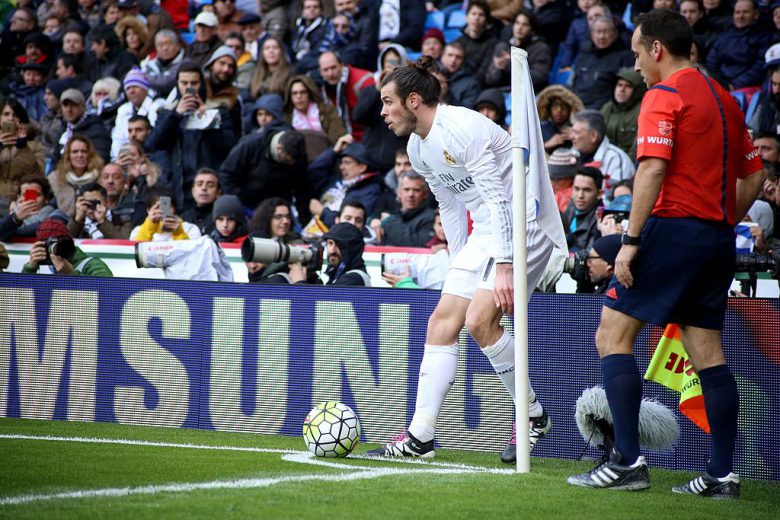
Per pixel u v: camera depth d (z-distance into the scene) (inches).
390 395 678.5
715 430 486.9
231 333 716.0
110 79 1412.4
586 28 1272.1
